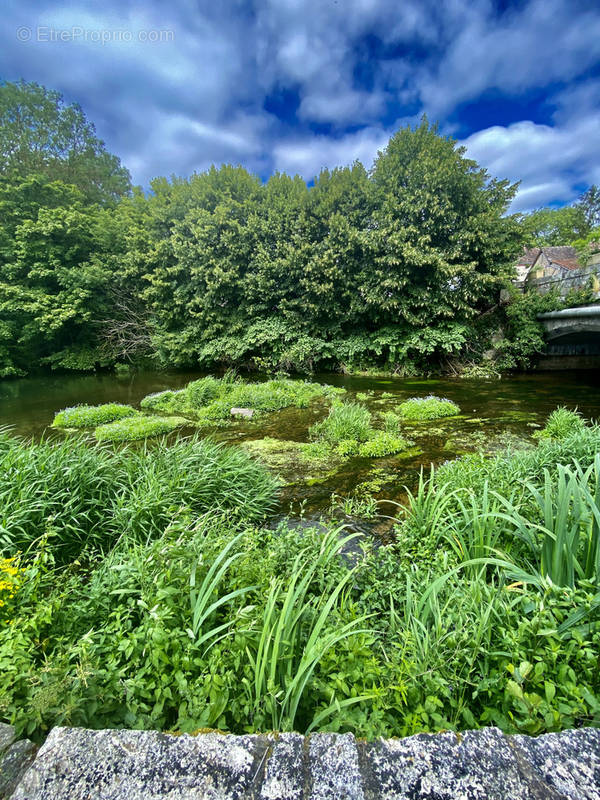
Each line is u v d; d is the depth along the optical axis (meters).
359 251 13.35
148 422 6.89
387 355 14.27
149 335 15.69
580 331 11.03
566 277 11.70
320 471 4.64
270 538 2.56
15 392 11.16
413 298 12.98
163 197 15.73
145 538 2.74
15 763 0.90
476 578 1.78
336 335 14.77
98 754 0.89
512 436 5.80
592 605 1.26
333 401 8.58
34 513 2.59
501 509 2.36
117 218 15.94
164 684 1.19
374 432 6.14
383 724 1.08
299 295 14.35
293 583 1.45
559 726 1.02
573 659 1.25
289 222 13.77
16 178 14.12
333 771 0.85
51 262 14.26
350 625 1.27
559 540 1.60
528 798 0.79
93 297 15.18
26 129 16.08
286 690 1.19
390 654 1.44
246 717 1.18
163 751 0.90
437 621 1.44
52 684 1.08
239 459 3.98
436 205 11.73
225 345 14.09
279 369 14.41
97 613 1.60
